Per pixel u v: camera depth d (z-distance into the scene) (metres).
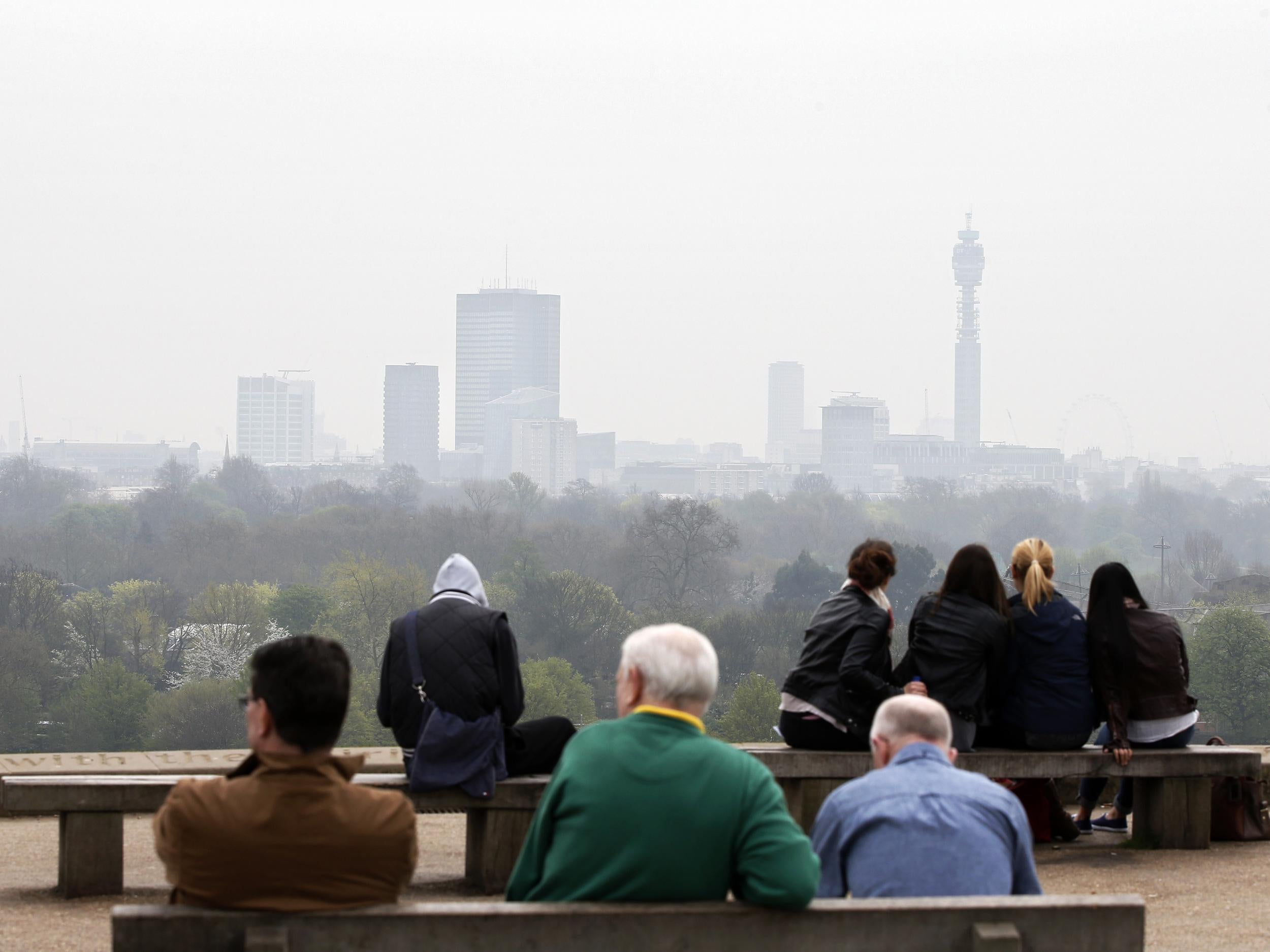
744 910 9.73
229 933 9.41
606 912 9.65
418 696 16.73
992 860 10.89
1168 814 21.00
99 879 17.28
